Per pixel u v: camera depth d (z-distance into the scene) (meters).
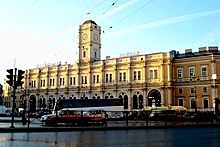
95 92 90.75
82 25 96.38
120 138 21.31
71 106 67.56
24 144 16.61
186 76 78.12
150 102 80.12
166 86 78.12
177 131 29.95
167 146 16.25
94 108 67.25
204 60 75.88
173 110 61.62
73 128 30.83
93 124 39.81
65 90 97.56
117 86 86.31
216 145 16.80
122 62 86.62
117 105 67.25
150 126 36.06
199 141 19.31
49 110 85.88
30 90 107.88
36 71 107.50
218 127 38.41
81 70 95.12
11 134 24.38
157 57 80.50
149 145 16.69
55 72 101.75
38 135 23.61
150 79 81.19
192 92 76.44
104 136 23.12
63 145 16.34
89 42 94.06
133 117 59.66
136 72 84.19
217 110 64.25
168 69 78.75
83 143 17.55
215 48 78.44
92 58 94.19
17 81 29.75
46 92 102.69
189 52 82.19
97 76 91.75
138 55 84.44
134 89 83.38
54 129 29.52
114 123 43.41
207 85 74.38
